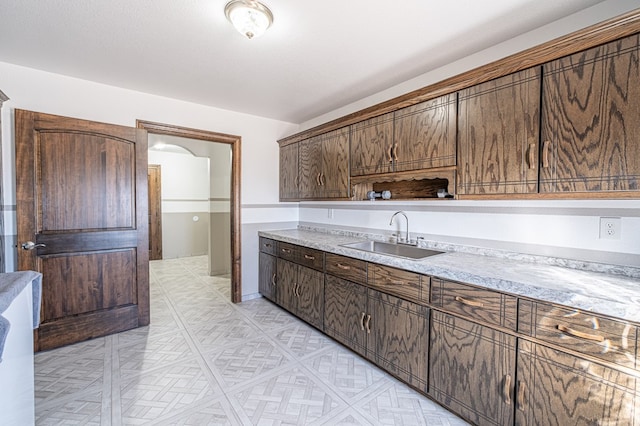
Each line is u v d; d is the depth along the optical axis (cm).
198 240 643
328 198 291
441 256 195
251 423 157
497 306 141
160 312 313
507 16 162
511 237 186
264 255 347
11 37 186
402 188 254
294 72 235
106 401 172
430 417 163
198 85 263
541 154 147
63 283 238
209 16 163
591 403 114
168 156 603
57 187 235
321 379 196
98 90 259
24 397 122
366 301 212
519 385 134
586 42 130
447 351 161
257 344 244
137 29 177
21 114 217
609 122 126
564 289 122
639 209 141
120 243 264
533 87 148
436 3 151
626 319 106
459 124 181
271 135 369
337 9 156
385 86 263
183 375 199
